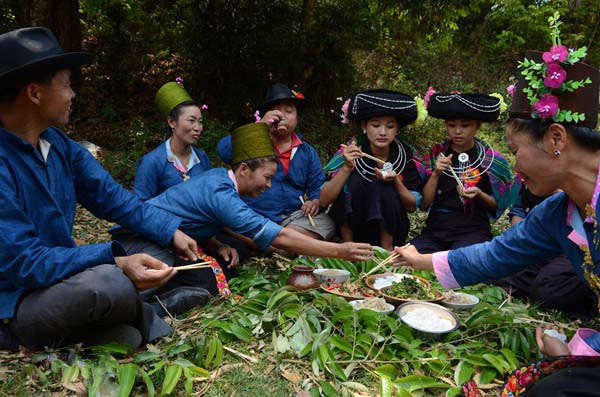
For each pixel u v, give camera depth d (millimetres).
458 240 4074
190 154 4355
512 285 3551
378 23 9727
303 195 4762
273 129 4391
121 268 2445
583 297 3176
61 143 2732
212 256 3709
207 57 8242
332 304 2951
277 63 8367
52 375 2326
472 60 12945
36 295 2383
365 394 2303
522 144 2066
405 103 4012
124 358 2492
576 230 2141
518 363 2514
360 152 4066
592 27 14539
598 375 1806
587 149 1970
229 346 2688
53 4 7676
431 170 4402
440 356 2541
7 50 2283
